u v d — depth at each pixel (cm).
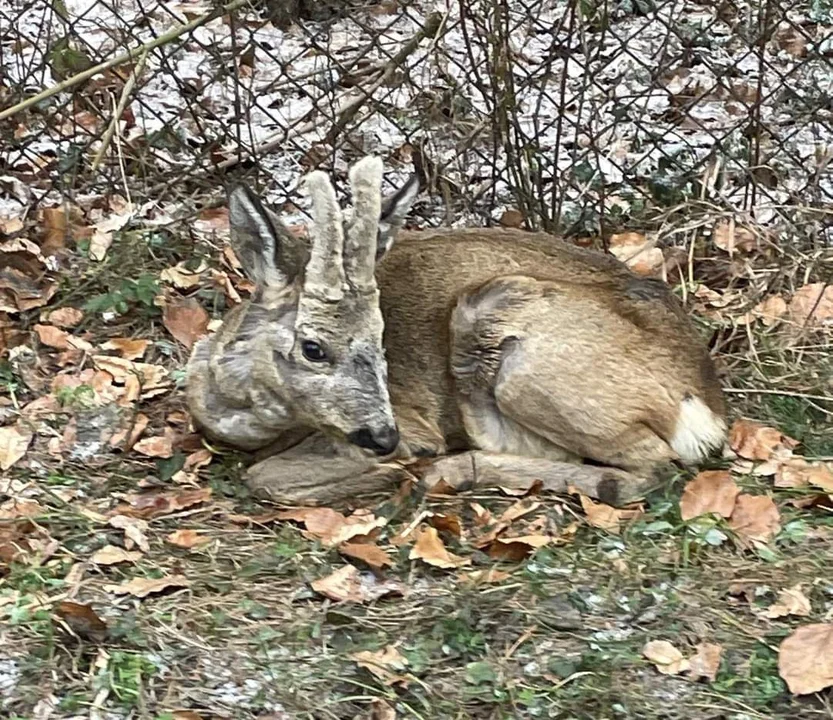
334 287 496
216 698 418
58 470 533
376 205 494
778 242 678
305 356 501
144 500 514
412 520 508
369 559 476
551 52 684
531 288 529
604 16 698
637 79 757
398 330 545
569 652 438
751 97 820
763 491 526
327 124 777
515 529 504
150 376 591
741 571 475
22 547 482
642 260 674
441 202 727
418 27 804
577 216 714
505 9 668
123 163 721
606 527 502
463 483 526
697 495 507
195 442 551
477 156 749
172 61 816
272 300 512
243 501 523
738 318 632
